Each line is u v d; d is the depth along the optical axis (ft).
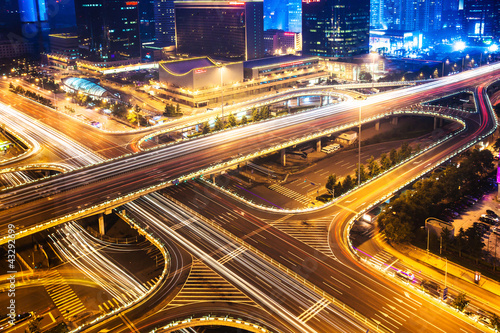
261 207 653.30
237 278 499.51
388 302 458.91
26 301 507.30
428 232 583.99
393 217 586.86
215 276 503.61
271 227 599.98
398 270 531.50
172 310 453.99
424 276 526.57
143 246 612.29
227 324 436.76
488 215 654.94
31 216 590.55
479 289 502.79
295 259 530.27
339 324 431.43
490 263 544.62
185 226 607.37
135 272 556.92
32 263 578.66
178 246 561.02
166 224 613.11
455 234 606.96
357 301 460.96
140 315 447.83
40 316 483.10
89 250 605.73
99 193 651.25
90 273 556.51
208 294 475.31
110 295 514.68
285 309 451.94
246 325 431.02
